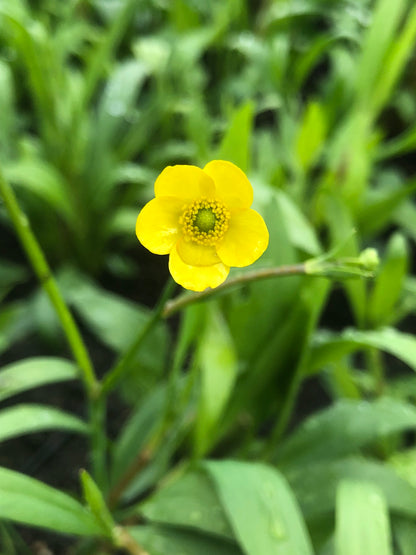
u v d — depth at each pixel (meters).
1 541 0.12
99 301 0.13
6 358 0.17
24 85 0.20
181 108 0.18
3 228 0.21
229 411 0.11
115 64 0.21
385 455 0.12
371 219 0.16
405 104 0.24
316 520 0.09
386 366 0.17
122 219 0.18
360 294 0.12
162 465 0.11
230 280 0.08
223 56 0.22
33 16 0.20
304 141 0.15
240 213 0.06
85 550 0.11
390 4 0.16
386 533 0.08
